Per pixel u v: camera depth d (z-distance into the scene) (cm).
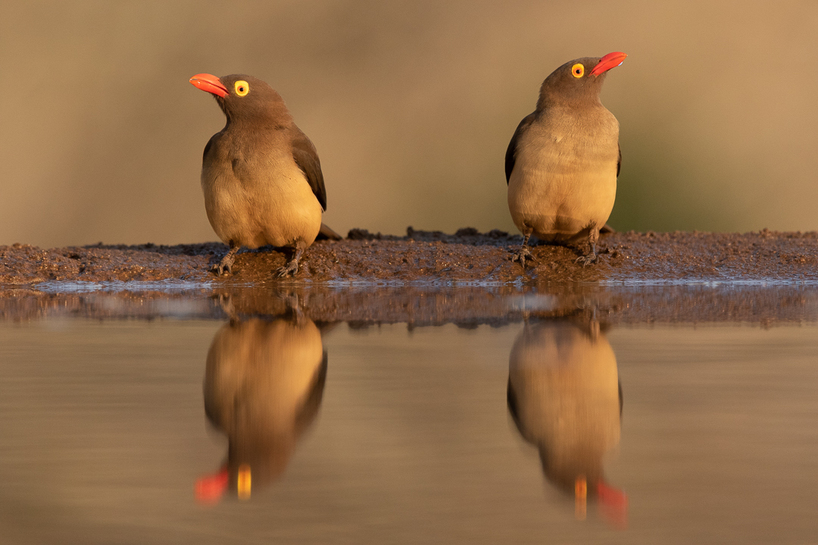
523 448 591
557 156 1538
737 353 920
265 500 493
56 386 766
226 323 1131
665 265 1673
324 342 984
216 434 624
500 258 1666
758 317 1183
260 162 1506
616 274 1620
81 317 1188
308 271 1609
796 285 1554
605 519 469
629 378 797
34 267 1608
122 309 1267
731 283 1586
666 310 1246
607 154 1551
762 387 762
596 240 1634
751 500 493
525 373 813
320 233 1827
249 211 1542
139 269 1608
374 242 1788
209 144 1553
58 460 564
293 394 736
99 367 846
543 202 1582
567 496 500
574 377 798
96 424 647
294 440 609
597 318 1174
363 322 1137
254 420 661
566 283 1589
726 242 1848
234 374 813
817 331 1062
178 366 848
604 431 627
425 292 1471
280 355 905
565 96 1544
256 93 1500
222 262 1612
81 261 1647
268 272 1614
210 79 1488
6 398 721
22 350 934
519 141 1586
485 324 1120
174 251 1831
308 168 1565
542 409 689
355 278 1608
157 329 1079
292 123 1561
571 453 577
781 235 1994
